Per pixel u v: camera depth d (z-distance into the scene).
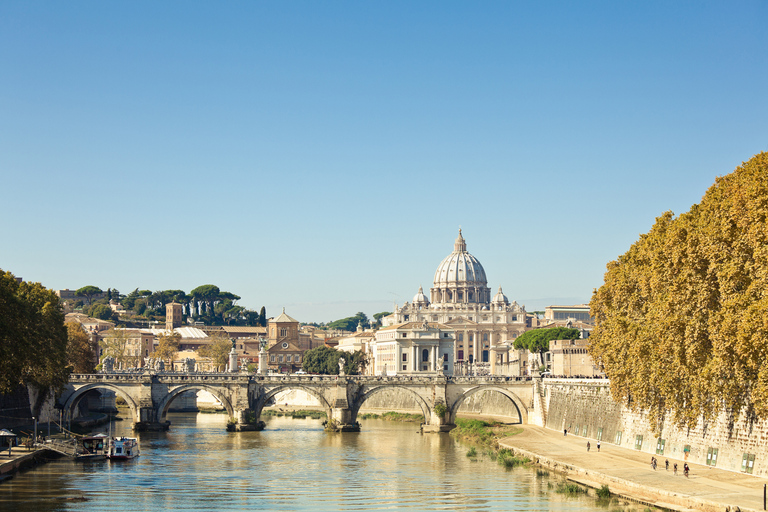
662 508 90.31
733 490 90.25
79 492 105.62
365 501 101.00
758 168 88.00
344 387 193.62
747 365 85.00
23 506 96.31
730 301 84.88
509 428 179.75
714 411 105.94
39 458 131.75
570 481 111.75
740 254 87.38
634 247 132.88
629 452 128.62
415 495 104.62
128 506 97.31
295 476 121.12
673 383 104.00
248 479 118.25
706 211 97.75
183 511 94.88
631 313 122.94
